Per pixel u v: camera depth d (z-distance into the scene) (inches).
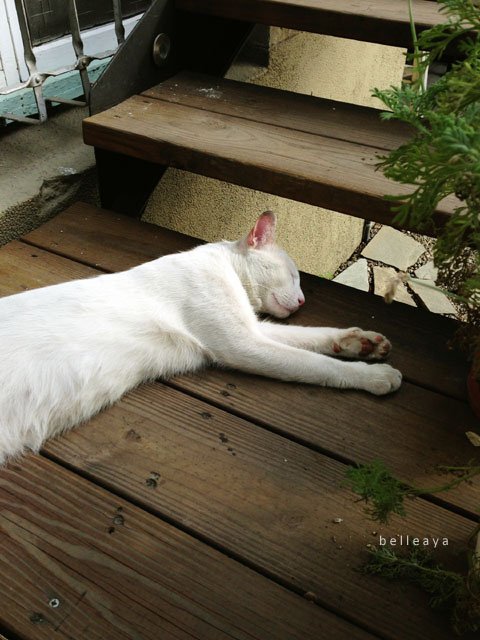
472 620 19.8
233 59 48.1
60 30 46.2
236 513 23.5
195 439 26.4
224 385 29.1
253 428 27.0
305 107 41.5
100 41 48.8
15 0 39.3
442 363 30.3
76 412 27.2
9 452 25.5
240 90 43.2
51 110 45.1
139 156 37.9
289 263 33.8
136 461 25.4
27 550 22.2
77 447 26.0
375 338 30.4
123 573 21.6
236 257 32.9
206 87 43.3
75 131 44.4
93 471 25.0
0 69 42.8
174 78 44.2
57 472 25.0
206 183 50.5
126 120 38.8
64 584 21.3
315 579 21.6
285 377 29.1
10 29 42.5
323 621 20.6
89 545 22.4
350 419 27.4
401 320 32.9
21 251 36.1
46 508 23.6
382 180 33.7
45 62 45.3
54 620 20.4
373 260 67.2
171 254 34.4
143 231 38.2
